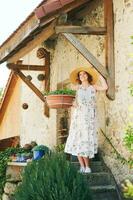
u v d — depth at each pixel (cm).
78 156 754
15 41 862
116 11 756
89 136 754
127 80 714
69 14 879
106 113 787
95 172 770
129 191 456
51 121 1062
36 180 590
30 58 1214
